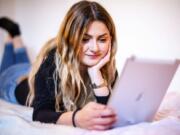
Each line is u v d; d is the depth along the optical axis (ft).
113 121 2.96
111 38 3.85
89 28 3.56
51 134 2.89
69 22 3.59
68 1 5.33
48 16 5.64
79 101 3.60
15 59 5.90
